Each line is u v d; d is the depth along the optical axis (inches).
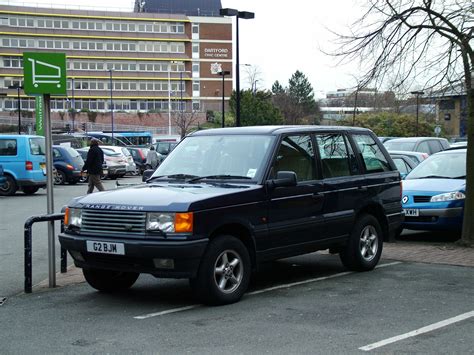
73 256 282.7
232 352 209.8
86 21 3954.2
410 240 482.6
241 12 1124.5
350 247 344.2
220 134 327.9
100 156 769.6
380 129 2059.5
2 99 3718.0
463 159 513.0
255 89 2741.1
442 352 209.2
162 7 4271.7
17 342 223.9
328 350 211.2
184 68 4151.1
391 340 222.1
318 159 327.3
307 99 3567.9
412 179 504.7
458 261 382.9
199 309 268.7
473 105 414.3
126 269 267.6
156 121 3880.4
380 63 427.2
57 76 314.8
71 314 263.6
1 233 531.5
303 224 309.6
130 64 4042.8
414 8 408.2
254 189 286.0
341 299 286.4
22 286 325.4
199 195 267.7
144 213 260.7
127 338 227.0
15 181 887.1
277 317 254.5
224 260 272.7
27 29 3818.9
